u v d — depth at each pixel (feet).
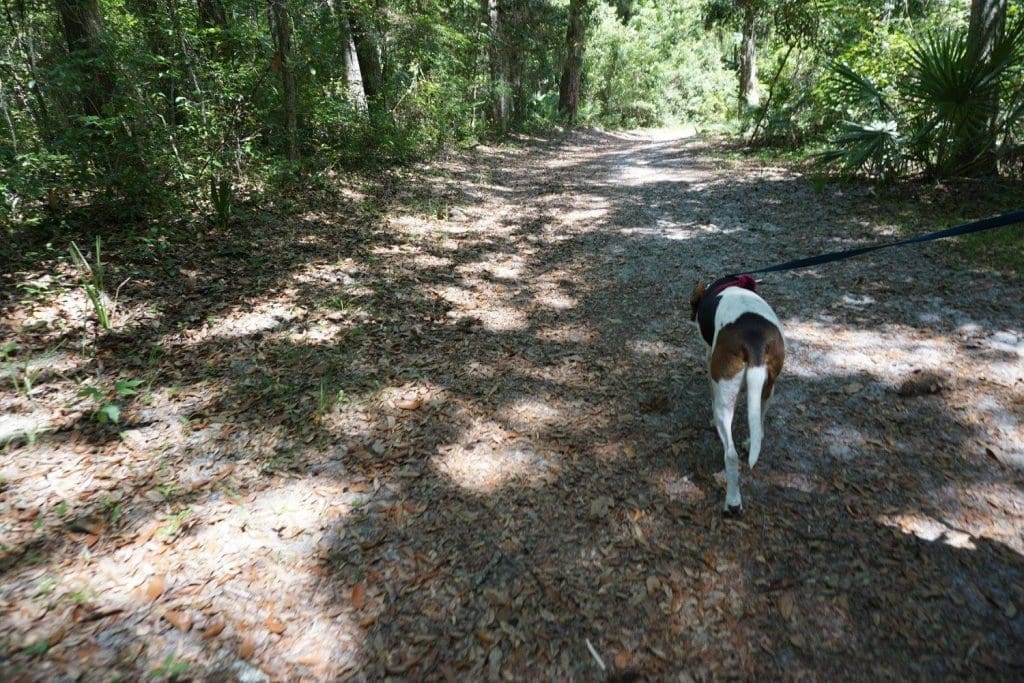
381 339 17.74
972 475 11.43
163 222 24.25
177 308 18.60
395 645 8.59
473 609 9.18
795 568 9.67
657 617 8.98
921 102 31.76
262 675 8.07
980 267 20.63
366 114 42.50
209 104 29.19
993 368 14.76
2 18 24.25
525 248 26.78
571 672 8.21
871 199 30.37
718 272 22.62
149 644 8.41
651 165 49.75
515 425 13.83
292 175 33.06
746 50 68.13
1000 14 28.50
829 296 19.58
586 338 18.01
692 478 11.87
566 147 67.36
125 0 29.04
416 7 46.11
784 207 30.78
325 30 37.37
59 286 18.65
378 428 13.61
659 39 111.86
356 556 10.11
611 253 25.62
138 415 13.69
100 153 23.18
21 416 13.34
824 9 45.50
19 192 21.06
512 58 68.69
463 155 51.93
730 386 10.45
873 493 11.15
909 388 14.08
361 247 25.44
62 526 10.41
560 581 9.66
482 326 18.89
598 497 11.48
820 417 13.46
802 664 8.16
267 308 19.16
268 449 12.76
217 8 34.22
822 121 45.27
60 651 8.21
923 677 7.88
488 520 10.96
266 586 9.45
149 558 9.86
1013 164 29.58
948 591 9.07
